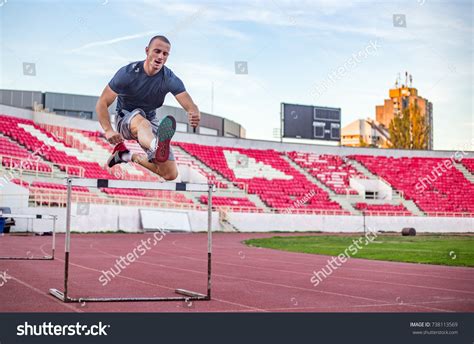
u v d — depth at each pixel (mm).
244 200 33656
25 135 27688
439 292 7715
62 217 23062
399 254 15258
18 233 21547
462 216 37000
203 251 15953
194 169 34094
